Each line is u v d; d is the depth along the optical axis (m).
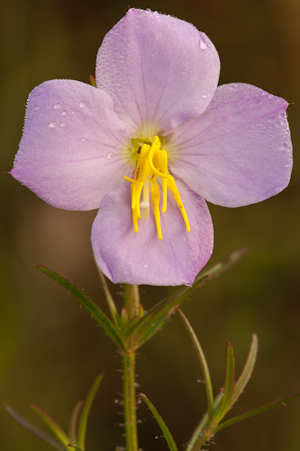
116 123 0.22
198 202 0.22
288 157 0.22
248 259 0.36
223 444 0.34
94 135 0.22
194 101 0.22
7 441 0.32
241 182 0.22
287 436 0.33
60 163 0.21
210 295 0.35
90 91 0.21
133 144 0.22
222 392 0.22
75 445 0.22
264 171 0.22
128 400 0.23
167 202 0.22
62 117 0.21
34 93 0.21
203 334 0.35
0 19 0.36
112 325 0.22
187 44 0.21
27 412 0.33
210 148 0.22
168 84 0.22
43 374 0.35
